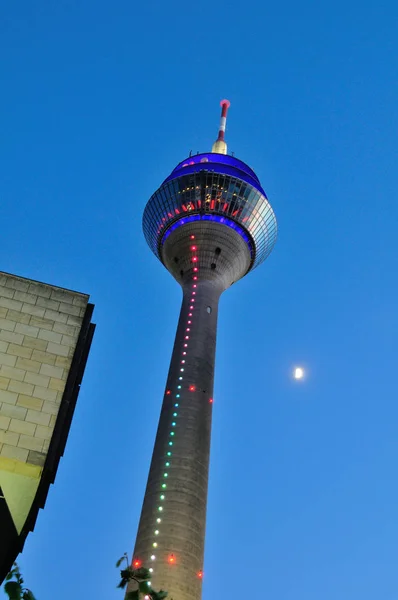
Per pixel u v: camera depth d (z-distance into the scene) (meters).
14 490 24.62
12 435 26.00
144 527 71.50
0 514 24.02
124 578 21.39
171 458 76.69
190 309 93.81
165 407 82.88
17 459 25.39
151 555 68.06
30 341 29.17
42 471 25.34
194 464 76.62
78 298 31.62
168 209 107.06
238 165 116.44
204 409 82.62
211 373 87.50
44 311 30.48
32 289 31.11
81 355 29.69
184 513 71.81
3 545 23.53
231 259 101.56
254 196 106.12
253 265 110.31
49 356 28.91
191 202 104.69
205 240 101.38
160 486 74.31
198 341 89.25
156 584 65.31
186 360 86.88
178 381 84.75
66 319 30.56
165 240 105.94
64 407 27.39
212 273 99.12
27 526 24.38
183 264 101.06
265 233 108.38
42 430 26.48
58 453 26.56
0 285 30.73
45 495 25.38
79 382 29.41
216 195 104.50
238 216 104.38
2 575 23.20
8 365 28.06
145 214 113.44
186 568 67.56
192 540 70.25
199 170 108.06
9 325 29.44
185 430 79.38
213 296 96.88
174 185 107.75
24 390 27.45
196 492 74.56
